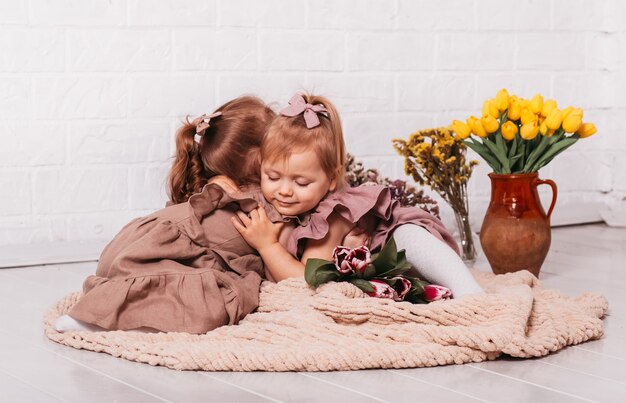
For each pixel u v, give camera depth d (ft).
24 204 9.14
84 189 9.36
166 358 5.69
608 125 11.80
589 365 5.74
